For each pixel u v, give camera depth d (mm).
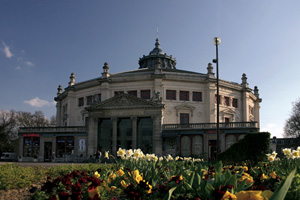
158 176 10414
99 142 53156
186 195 6734
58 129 57156
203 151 50188
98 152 41312
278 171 11375
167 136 50000
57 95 80375
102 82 60938
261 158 20938
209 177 9266
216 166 8055
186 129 51344
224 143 49656
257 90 78938
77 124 66375
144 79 59562
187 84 60594
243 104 67000
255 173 11555
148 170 10445
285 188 3910
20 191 11039
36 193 8352
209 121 59156
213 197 5570
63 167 19641
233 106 65812
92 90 64062
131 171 9766
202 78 60938
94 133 52719
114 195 8758
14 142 91750
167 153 50438
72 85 69188
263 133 21312
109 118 53281
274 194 3914
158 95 52281
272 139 61219
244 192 4367
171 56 82188
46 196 8344
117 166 12586
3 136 86000
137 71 67188
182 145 51438
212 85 60562
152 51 83312
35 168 19000
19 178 12859
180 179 7777
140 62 84188
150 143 51625
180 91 60344
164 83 59625
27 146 58781
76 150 55312
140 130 52500
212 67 61625
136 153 12320
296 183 6895
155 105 50438
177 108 58812
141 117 52125
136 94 60031
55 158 53000
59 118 77250
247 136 21828
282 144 60250
